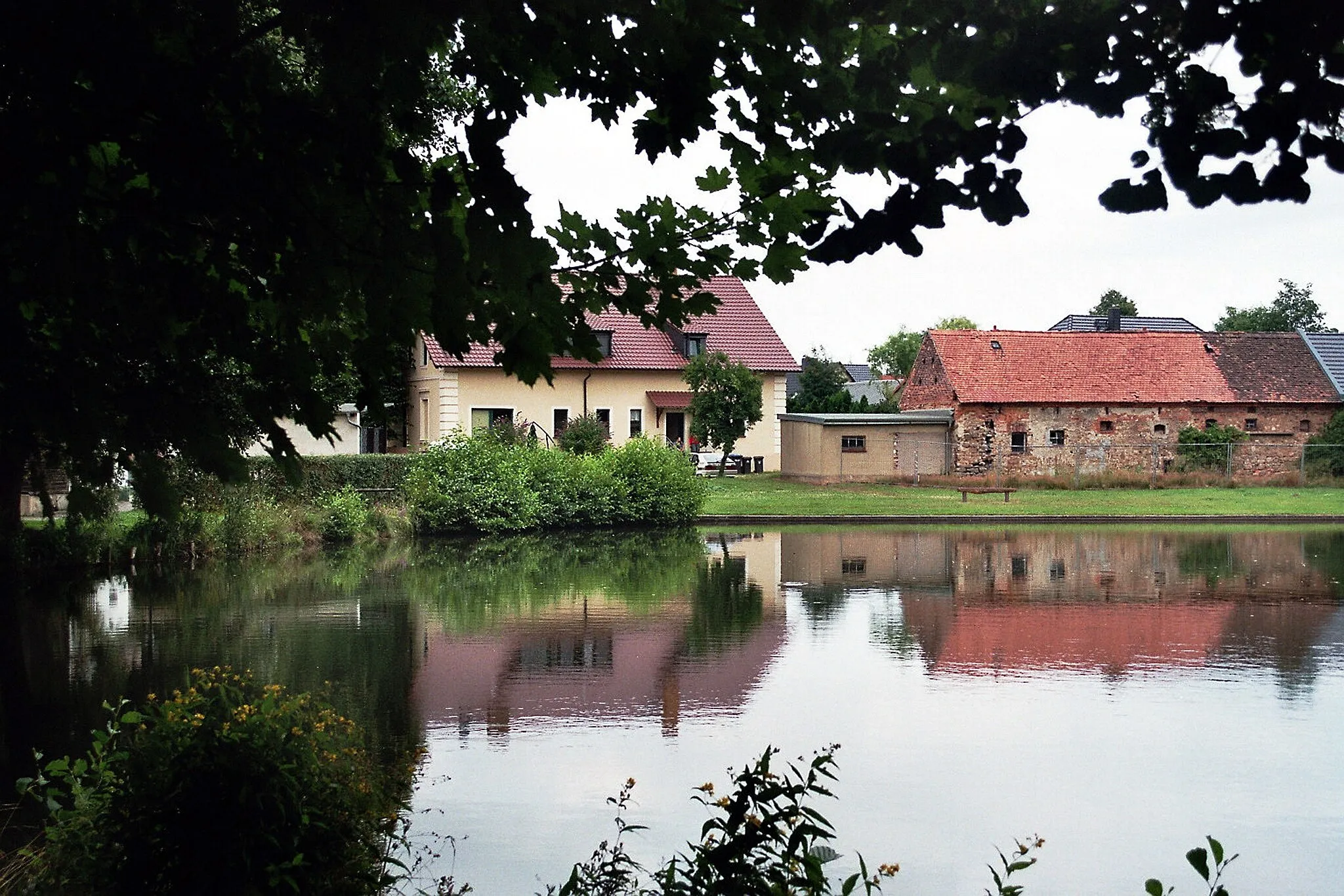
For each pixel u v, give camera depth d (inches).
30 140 124.3
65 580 745.6
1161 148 118.1
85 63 121.8
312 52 132.6
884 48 129.0
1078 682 434.0
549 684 425.4
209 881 168.1
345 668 451.5
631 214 152.9
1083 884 242.4
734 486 1609.3
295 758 183.9
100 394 142.2
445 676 438.9
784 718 376.8
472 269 132.3
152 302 143.3
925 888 239.1
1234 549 963.3
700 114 130.6
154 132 127.1
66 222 130.6
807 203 149.4
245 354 147.7
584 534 1141.1
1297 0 107.7
